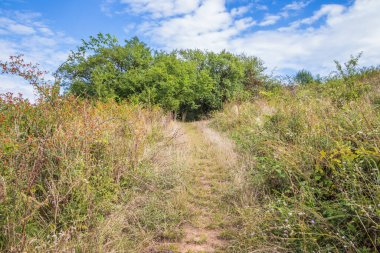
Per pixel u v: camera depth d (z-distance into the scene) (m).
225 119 11.82
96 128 4.98
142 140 6.04
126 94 14.51
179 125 13.11
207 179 5.70
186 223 3.97
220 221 3.94
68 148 4.23
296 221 3.21
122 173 4.74
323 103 6.54
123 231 3.62
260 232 3.30
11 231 2.81
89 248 2.99
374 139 3.53
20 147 3.80
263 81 21.30
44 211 3.44
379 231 2.72
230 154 6.79
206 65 21.38
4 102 4.97
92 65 14.11
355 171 3.32
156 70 14.73
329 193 3.54
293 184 3.80
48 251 2.79
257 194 4.34
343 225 3.02
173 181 5.09
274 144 5.19
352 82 8.58
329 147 4.06
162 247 3.36
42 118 4.84
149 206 4.12
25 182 3.38
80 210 3.53
